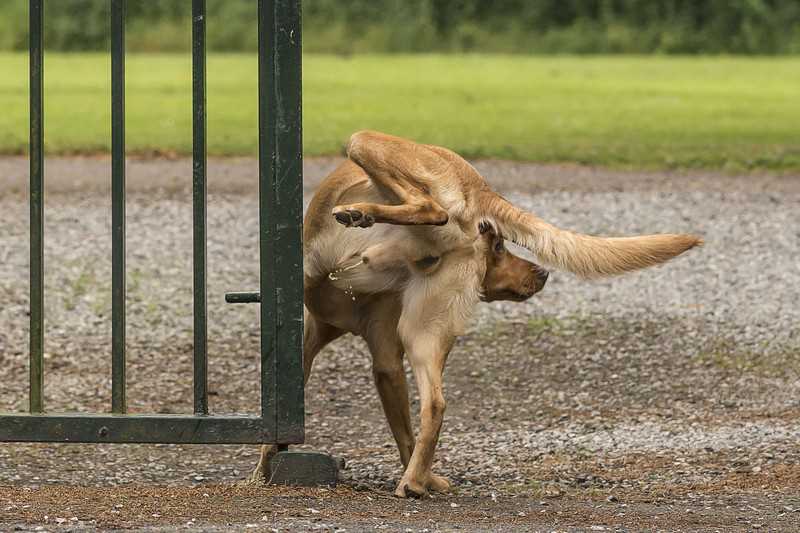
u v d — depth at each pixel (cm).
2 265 2192
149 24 6556
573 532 952
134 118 3875
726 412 1563
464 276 1121
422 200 1089
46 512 981
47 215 2562
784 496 1148
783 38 7362
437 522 978
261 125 1077
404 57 6694
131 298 2036
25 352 1766
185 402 1585
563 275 2211
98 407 1555
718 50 7325
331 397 1620
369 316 1172
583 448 1392
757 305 2050
